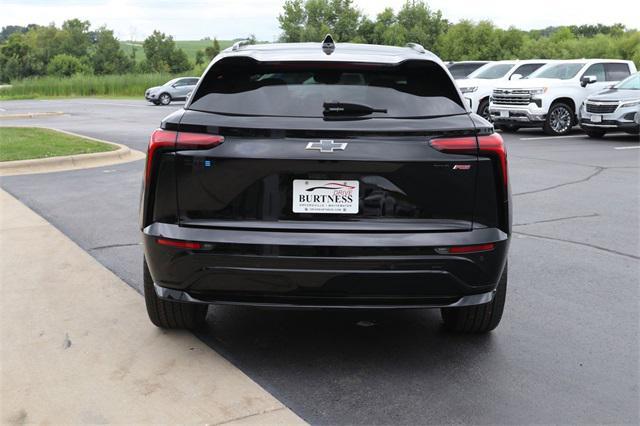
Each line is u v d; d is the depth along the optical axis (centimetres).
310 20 6612
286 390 346
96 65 9231
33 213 761
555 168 1169
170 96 3762
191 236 341
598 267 576
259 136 338
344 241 334
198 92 368
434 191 342
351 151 336
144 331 422
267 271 338
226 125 340
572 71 1869
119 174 1056
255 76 371
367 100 358
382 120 344
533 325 443
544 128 1817
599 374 369
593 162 1248
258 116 347
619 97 1631
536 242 661
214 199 344
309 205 339
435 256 339
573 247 642
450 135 342
